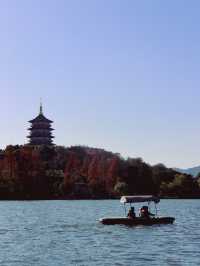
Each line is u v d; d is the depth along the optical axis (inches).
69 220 3900.1
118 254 2098.9
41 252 2153.1
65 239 2615.7
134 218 3238.2
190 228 3189.0
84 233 2903.5
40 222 3747.5
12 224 3580.2
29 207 5905.5
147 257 2020.2
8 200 7736.2
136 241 2524.6
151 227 3191.4
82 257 2018.9
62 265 1838.1
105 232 2938.0
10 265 1836.9
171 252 2155.5
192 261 1923.0
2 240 2578.7
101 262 1902.1
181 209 5689.0
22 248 2277.3
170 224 3304.6
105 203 7126.0
